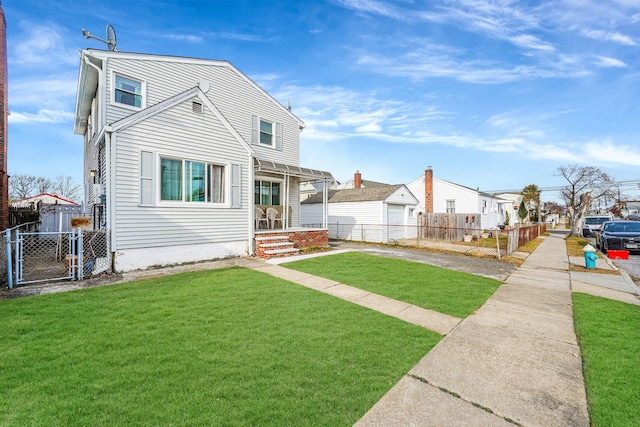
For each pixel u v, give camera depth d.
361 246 14.80
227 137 10.13
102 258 7.56
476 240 16.91
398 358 3.52
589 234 23.88
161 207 8.59
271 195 14.35
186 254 9.12
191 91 9.23
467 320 4.87
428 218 19.73
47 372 3.02
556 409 2.68
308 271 8.10
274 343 3.79
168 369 3.12
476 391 2.93
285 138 15.35
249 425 2.34
